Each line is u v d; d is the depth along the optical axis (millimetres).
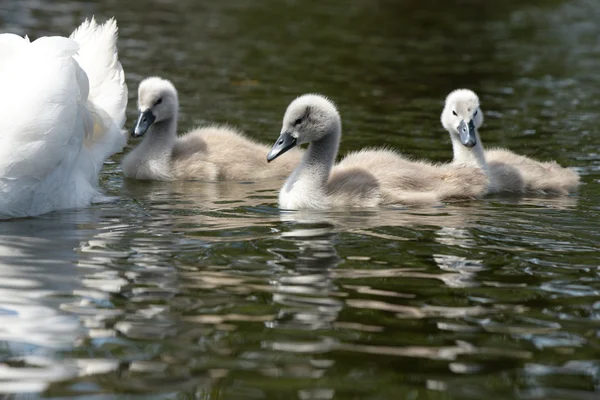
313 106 14352
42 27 28297
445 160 17078
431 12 38875
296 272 10320
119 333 8453
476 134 15602
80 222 12414
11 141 12266
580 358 8148
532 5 41844
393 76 25688
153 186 15609
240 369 7789
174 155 16641
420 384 7574
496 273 10500
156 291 9570
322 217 13266
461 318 9039
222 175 16547
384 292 9734
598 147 18422
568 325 8906
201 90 22391
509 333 8672
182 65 25234
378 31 33688
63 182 13031
